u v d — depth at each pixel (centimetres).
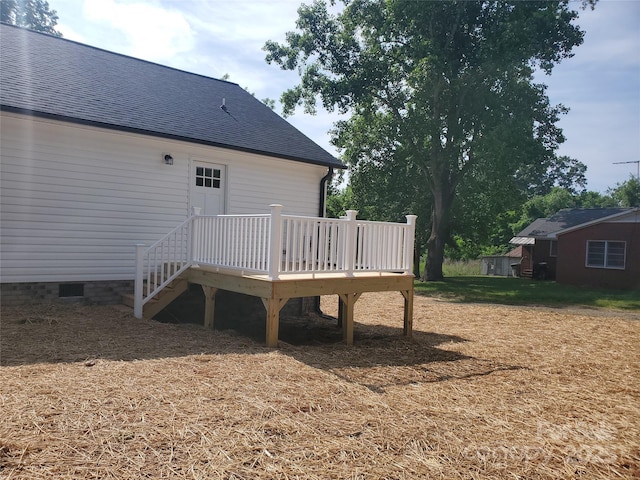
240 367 512
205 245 807
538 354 721
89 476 264
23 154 770
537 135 2011
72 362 496
